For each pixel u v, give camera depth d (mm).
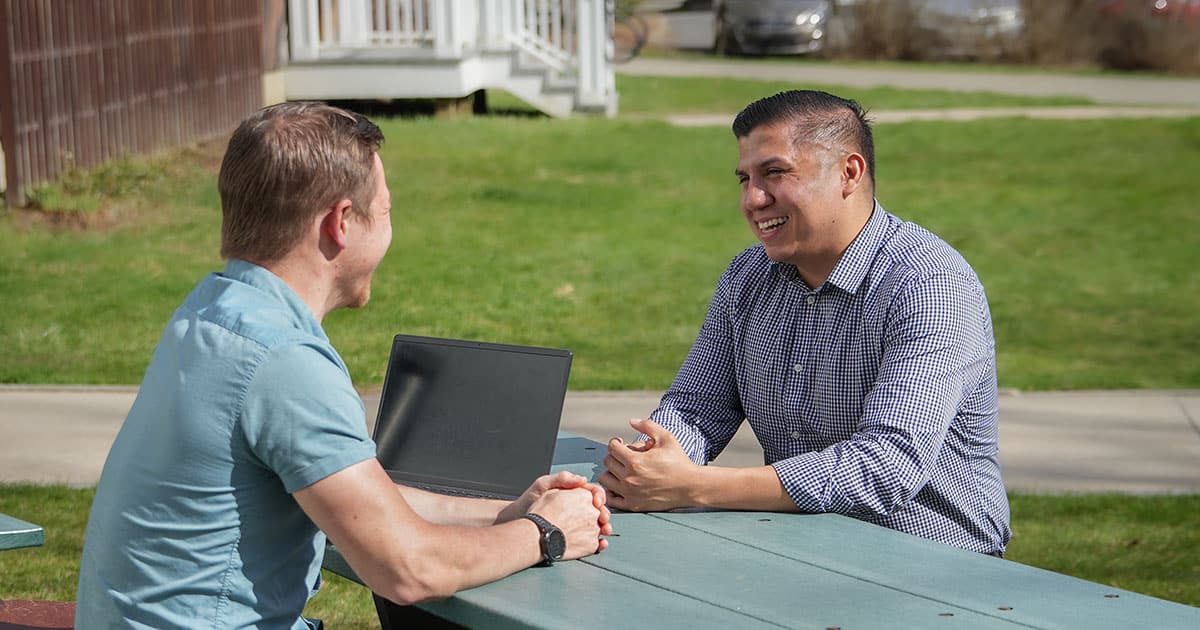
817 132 2916
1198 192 13195
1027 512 5320
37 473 5578
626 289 9570
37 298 8664
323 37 16656
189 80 13164
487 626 2234
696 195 12844
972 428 2977
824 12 24734
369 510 2174
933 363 2830
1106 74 22797
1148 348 8242
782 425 3104
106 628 2211
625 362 7754
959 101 19031
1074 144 15586
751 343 3121
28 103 10648
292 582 2252
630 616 2182
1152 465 5941
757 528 2670
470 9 16641
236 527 2172
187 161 12492
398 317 8609
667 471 2746
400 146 14586
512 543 2375
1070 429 6488
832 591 2299
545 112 17109
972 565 2443
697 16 26391
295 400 2139
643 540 2594
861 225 2979
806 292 3027
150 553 2176
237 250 2264
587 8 16938
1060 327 8750
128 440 2223
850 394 2975
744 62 24156
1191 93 20125
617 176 13609
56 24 10977
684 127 16438
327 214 2240
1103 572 4660
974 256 10758
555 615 2189
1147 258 10758
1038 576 2383
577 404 6789
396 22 16312
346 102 17172
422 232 11055
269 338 2158
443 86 16031
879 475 2758
